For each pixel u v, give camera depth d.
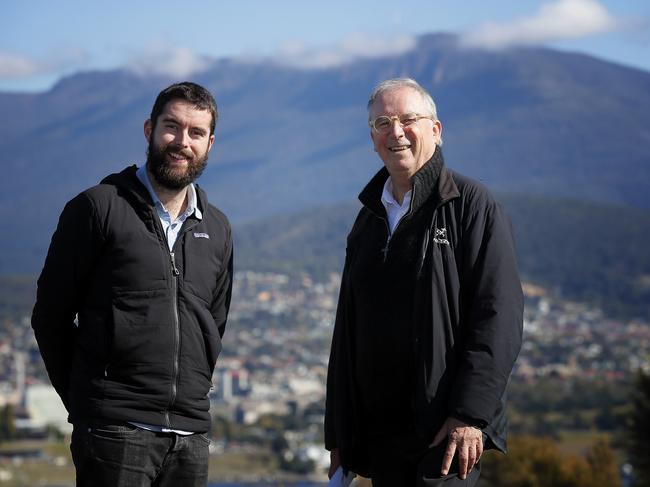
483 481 27.09
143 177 5.41
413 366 5.34
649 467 21.78
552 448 28.02
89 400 5.17
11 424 102.88
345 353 5.65
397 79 5.61
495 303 5.20
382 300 5.42
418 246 5.38
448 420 5.17
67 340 5.35
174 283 5.29
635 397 22.20
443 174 5.49
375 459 5.52
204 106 5.35
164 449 5.24
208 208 5.52
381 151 5.54
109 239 5.21
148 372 5.19
